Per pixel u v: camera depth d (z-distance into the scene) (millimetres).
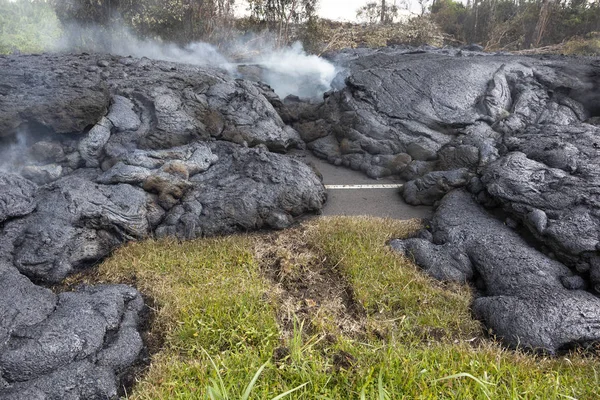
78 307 3760
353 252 5031
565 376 3359
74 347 3387
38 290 3906
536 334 3795
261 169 5977
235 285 4430
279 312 4188
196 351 3654
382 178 7523
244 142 7293
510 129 7523
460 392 3080
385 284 4562
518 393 3109
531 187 5129
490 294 4504
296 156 8375
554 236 4543
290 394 3031
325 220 5809
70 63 7836
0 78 6434
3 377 3145
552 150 5723
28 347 3273
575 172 5270
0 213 4555
